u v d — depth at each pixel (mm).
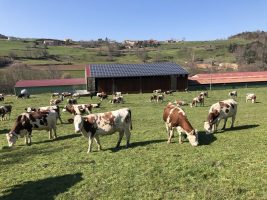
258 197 10414
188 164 13672
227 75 79688
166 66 74625
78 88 73312
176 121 17281
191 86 73438
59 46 195750
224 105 19812
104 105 42125
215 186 11406
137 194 11281
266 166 12781
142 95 56656
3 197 11828
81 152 17016
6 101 48812
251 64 138750
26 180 13289
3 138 22125
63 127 25125
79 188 12102
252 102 41750
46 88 72000
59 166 14742
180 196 10891
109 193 11516
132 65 74938
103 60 154125
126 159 15039
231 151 15258
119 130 17141
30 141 19797
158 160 14594
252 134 18734
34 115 19797
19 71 103438
